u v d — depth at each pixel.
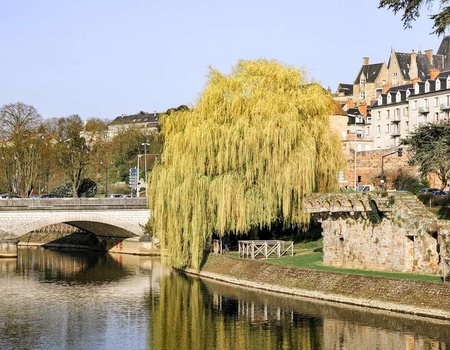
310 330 52.94
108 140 194.25
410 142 103.06
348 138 163.75
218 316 58.66
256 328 54.28
